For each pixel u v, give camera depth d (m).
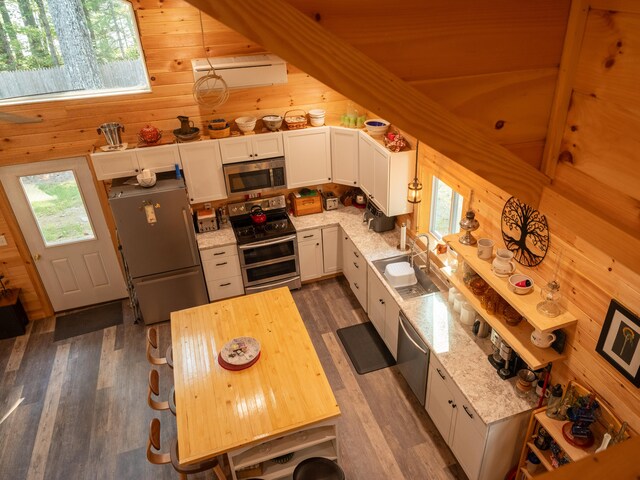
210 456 2.98
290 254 5.58
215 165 5.23
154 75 4.89
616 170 1.13
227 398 3.35
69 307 5.74
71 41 4.64
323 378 3.47
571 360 3.02
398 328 4.33
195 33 4.80
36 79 4.70
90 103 4.84
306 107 5.53
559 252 2.97
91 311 5.73
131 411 4.41
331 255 5.85
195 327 4.04
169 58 4.86
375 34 1.00
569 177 1.25
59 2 4.47
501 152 1.22
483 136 1.18
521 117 1.20
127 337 5.30
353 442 4.00
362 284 5.22
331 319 5.40
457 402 3.48
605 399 2.78
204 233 5.49
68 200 5.23
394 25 1.00
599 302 2.71
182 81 4.99
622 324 2.53
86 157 5.05
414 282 4.52
